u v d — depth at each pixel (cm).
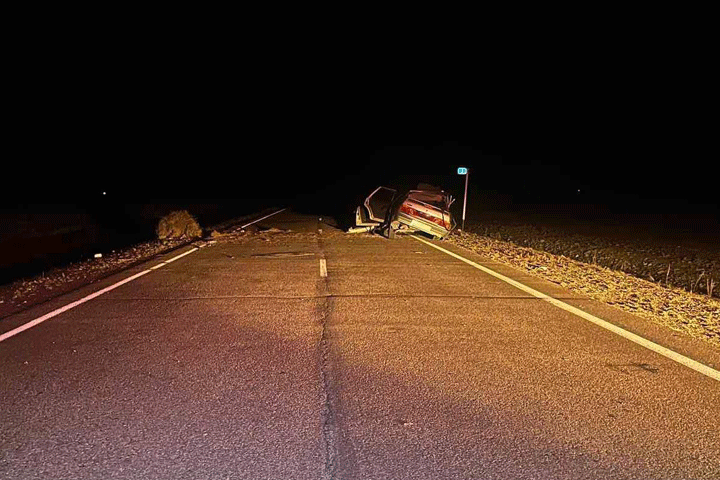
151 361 577
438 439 413
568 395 495
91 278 1062
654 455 393
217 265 1227
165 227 1844
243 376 536
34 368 555
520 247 1634
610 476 366
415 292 940
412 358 591
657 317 784
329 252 1462
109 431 422
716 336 693
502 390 505
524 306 840
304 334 678
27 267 1309
